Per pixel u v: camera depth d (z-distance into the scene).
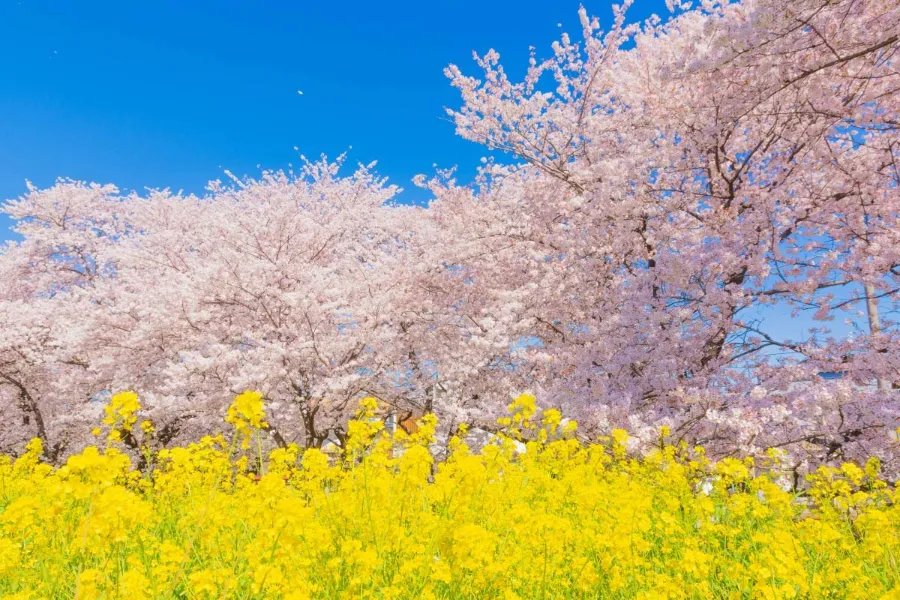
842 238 8.27
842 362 7.61
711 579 3.45
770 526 4.30
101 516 2.24
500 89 10.92
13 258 15.32
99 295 12.63
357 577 2.67
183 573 2.87
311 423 10.48
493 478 3.93
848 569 3.37
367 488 3.72
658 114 8.45
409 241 14.23
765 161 9.27
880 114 8.12
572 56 10.86
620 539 3.17
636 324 8.15
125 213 16.48
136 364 11.14
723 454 7.46
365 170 17.02
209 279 10.41
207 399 9.94
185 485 4.66
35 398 13.30
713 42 6.11
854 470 4.71
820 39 6.54
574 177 9.66
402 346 10.97
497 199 11.43
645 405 8.15
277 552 2.65
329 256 13.86
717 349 8.33
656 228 8.95
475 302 11.11
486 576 2.83
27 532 3.14
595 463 5.58
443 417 9.66
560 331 9.59
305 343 9.81
